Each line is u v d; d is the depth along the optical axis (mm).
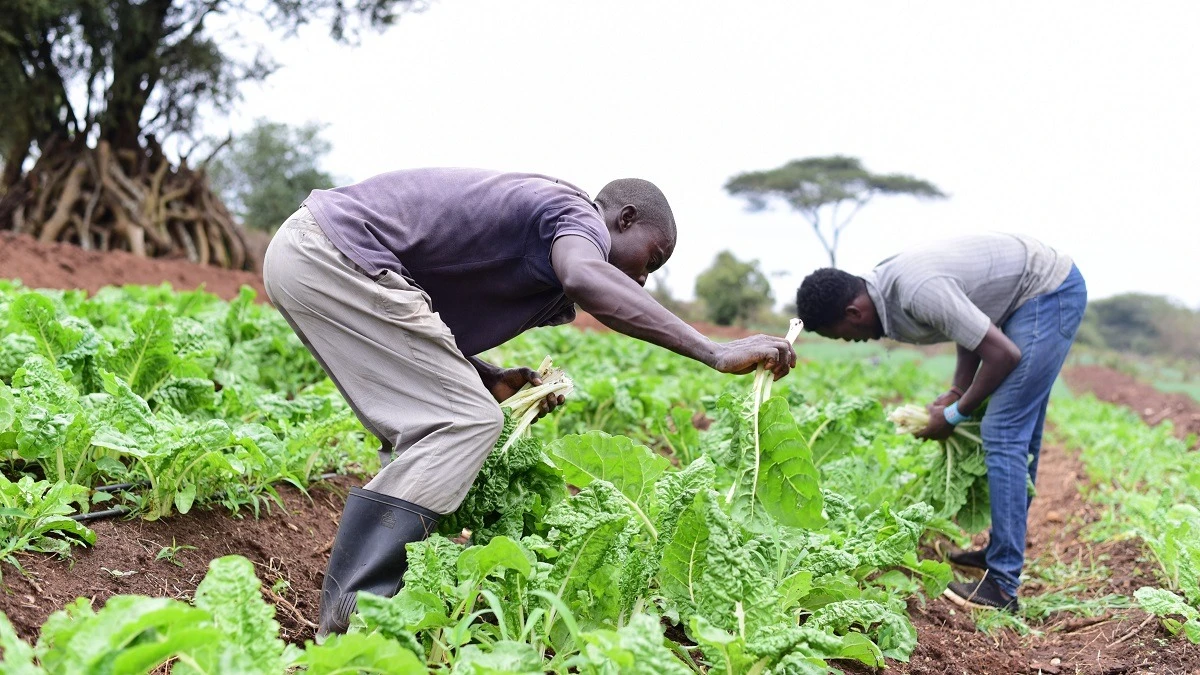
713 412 5176
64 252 15094
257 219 36906
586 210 2777
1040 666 3582
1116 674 3436
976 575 4793
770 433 2906
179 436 3234
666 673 1985
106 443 3084
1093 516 6188
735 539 2551
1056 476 8117
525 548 2689
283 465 3734
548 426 5195
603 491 2771
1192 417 12180
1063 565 5223
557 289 2934
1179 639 3590
